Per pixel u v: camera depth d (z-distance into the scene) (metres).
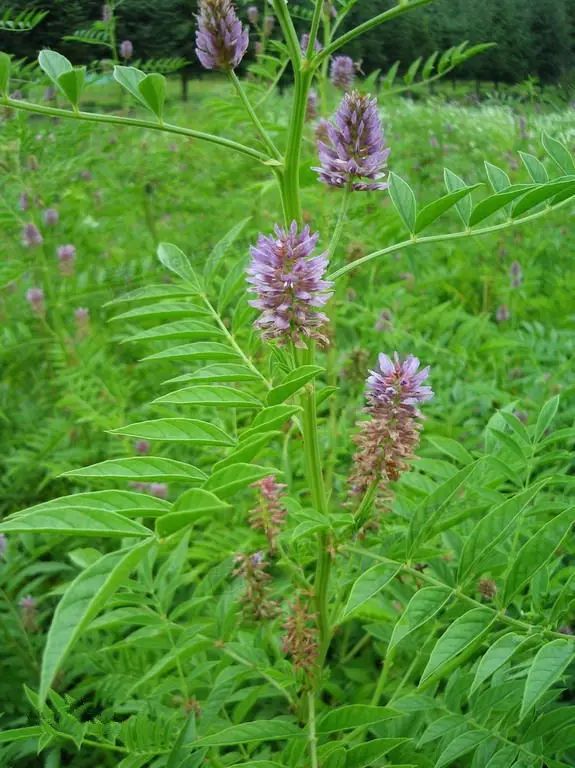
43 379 0.71
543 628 0.23
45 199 0.72
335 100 0.73
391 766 0.25
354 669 0.43
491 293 0.81
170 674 0.39
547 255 0.90
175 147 0.95
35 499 0.58
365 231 0.63
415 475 0.33
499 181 0.30
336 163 0.28
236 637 0.39
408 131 1.07
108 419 0.56
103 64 0.62
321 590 0.31
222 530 0.46
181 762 0.25
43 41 0.62
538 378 0.56
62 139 0.68
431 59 0.60
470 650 0.27
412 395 0.27
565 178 0.23
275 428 0.20
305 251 0.25
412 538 0.24
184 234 0.89
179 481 0.19
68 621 0.14
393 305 0.67
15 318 0.72
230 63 0.28
